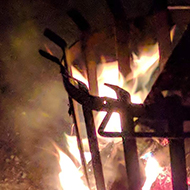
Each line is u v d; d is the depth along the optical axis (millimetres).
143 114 910
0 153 1466
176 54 1055
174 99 923
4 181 1365
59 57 1381
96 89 1148
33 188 1338
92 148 956
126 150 931
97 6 1238
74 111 1002
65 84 945
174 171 939
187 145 1248
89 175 1258
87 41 1265
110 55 1290
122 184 1056
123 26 1073
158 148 1189
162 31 1067
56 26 1307
